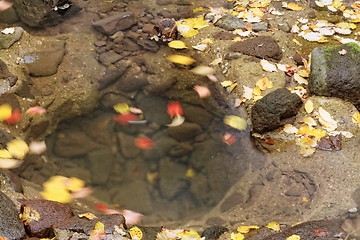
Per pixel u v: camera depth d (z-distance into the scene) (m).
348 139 3.37
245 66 3.67
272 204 3.18
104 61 3.74
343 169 3.27
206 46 3.82
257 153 3.36
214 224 3.11
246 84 3.61
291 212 3.13
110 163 3.34
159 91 3.62
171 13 4.04
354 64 3.46
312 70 3.52
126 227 2.96
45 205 2.97
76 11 4.04
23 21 3.95
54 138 3.42
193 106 3.56
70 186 3.24
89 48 3.81
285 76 3.64
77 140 3.42
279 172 3.29
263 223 3.10
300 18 4.00
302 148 3.35
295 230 2.88
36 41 3.79
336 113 3.44
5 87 3.54
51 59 3.72
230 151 3.38
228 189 3.25
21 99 3.53
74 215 3.01
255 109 3.40
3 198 2.94
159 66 3.73
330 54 3.49
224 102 3.57
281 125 3.42
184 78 3.68
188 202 3.21
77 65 3.72
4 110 3.45
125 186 3.26
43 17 3.98
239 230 3.04
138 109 3.54
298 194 3.20
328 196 3.18
